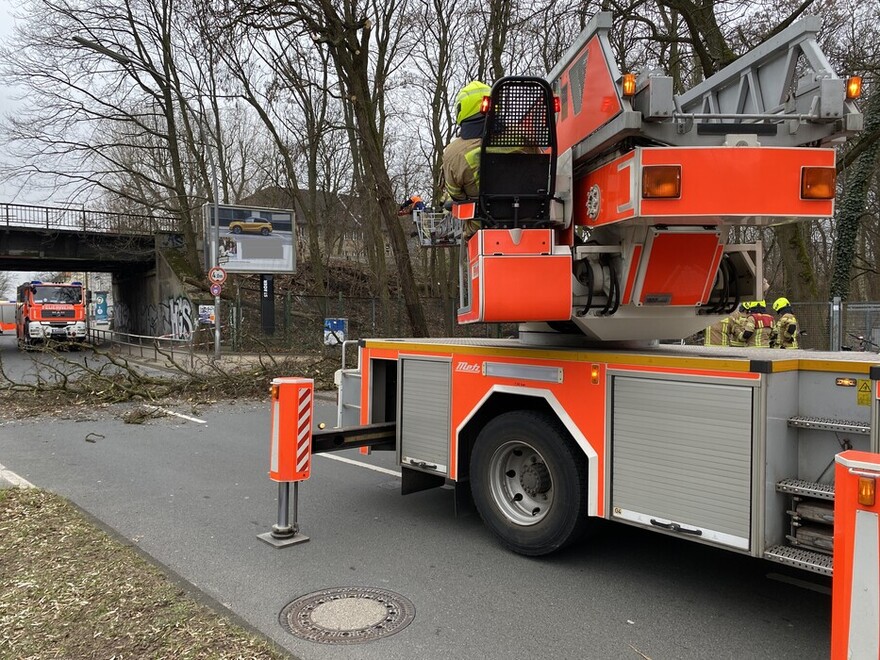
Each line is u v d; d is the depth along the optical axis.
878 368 3.26
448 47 23.58
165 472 7.28
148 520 5.56
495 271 4.21
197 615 3.58
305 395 5.07
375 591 4.14
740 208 3.55
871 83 13.66
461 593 4.12
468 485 5.41
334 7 13.82
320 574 4.41
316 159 29.05
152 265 33.81
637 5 12.38
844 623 2.12
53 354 12.76
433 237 5.99
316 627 3.63
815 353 4.26
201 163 28.88
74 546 4.61
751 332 8.05
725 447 3.51
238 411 11.79
